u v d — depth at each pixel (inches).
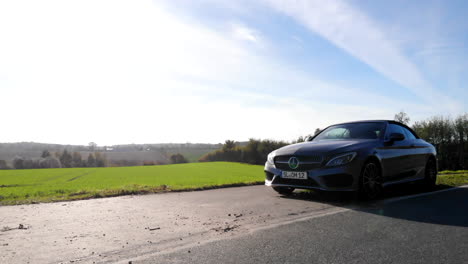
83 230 130.8
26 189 466.0
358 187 191.6
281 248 102.3
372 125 241.6
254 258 93.1
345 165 188.9
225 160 2842.0
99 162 3016.7
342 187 189.0
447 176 371.9
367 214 154.9
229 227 131.6
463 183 301.7
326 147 199.0
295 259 92.0
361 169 194.1
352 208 171.3
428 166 269.4
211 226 134.3
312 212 161.3
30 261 93.1
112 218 154.9
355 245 104.9
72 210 179.2
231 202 200.4
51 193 358.0
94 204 202.1
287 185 207.8
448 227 128.6
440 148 1547.7
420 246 103.5
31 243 112.0
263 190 269.6
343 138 234.8
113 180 776.9
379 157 208.1
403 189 268.4
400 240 110.3
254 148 2509.8
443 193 234.2
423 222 137.6
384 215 152.5
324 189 190.9
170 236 119.0
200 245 106.7
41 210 180.2
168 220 148.1
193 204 195.2
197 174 1039.0
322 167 192.4
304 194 231.1
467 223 135.7
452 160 1537.9
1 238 119.1
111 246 107.3
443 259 91.3
